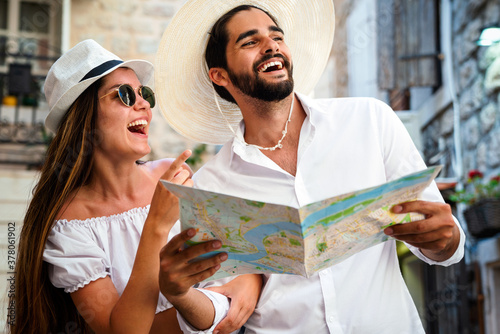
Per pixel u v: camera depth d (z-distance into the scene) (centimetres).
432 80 709
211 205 178
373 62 789
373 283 225
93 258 249
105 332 239
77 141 268
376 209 179
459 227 207
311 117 239
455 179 654
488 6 586
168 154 748
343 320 223
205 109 282
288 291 232
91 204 269
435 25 716
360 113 238
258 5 270
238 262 200
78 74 267
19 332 261
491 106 574
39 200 267
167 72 271
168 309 259
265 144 246
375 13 740
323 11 275
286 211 170
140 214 270
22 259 262
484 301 586
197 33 266
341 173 230
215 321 224
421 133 784
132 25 791
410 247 227
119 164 269
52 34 823
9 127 757
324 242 183
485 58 584
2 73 761
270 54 237
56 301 264
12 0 821
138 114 271
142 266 227
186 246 193
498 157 561
